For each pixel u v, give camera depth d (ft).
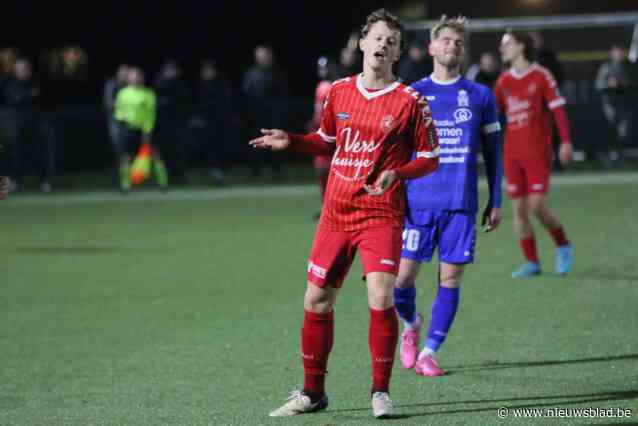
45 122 187.62
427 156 49.90
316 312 51.34
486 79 157.38
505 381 57.00
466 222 59.67
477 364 61.00
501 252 104.99
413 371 60.03
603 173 185.37
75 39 268.62
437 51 60.80
